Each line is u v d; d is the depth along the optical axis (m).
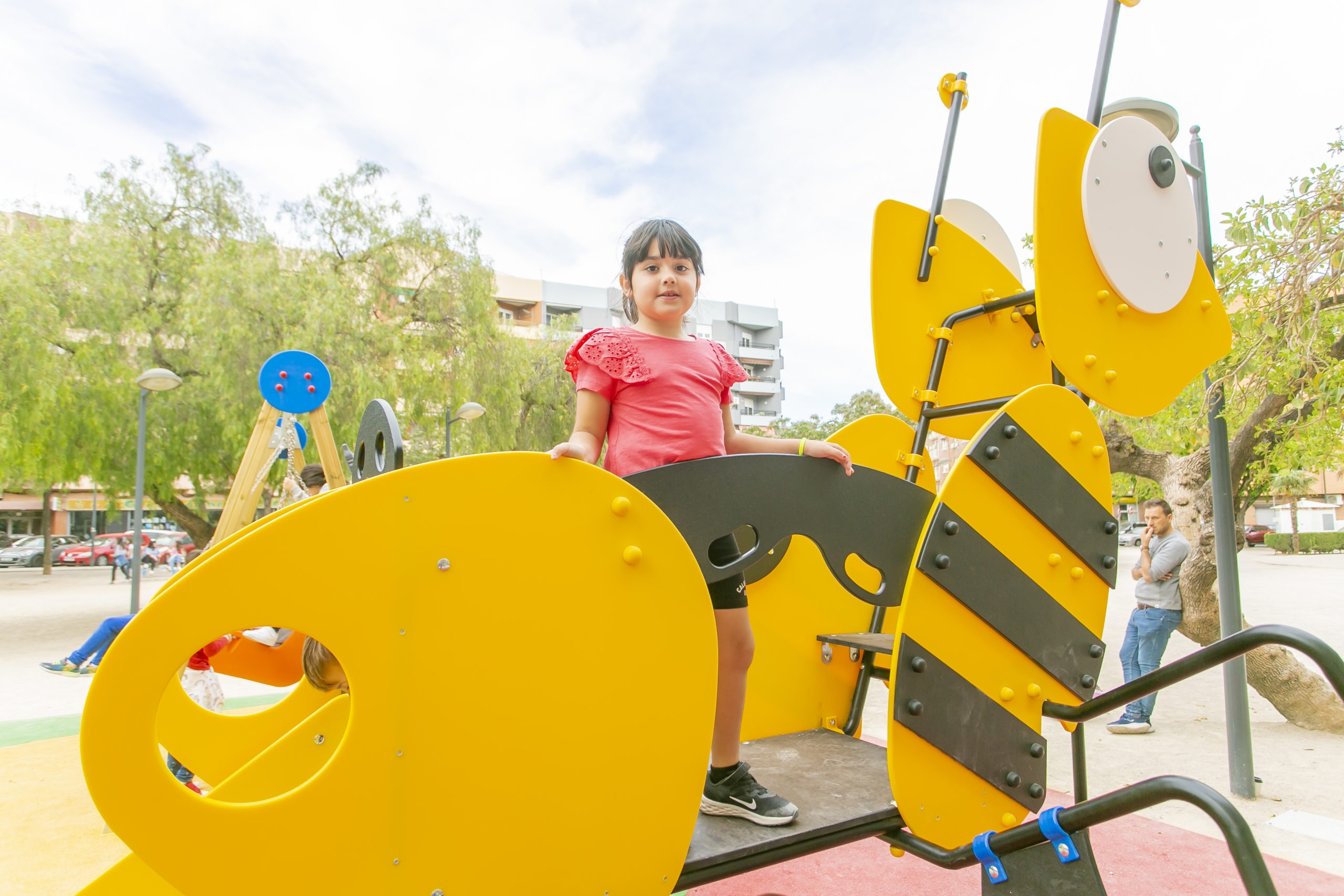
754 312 75.12
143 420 11.34
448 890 1.08
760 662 2.26
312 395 3.00
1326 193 3.76
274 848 0.99
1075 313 2.03
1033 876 1.44
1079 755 1.92
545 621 1.16
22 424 11.47
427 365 15.52
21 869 3.07
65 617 13.70
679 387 1.62
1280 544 32.69
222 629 0.97
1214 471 3.98
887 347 2.39
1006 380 2.64
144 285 13.05
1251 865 1.13
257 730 2.36
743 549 2.22
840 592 2.43
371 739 1.05
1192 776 4.06
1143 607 5.09
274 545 1.00
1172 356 2.25
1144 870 2.95
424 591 1.08
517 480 1.16
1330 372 3.90
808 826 1.53
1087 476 1.96
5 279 11.57
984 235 2.80
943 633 1.66
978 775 1.69
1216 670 7.02
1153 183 2.24
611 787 1.21
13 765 4.54
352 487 1.05
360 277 15.73
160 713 2.29
